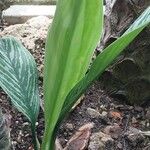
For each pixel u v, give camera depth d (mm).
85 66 320
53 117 337
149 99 482
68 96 318
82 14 290
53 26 304
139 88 476
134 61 461
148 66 460
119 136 441
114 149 424
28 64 377
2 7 664
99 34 302
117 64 472
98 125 458
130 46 456
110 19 473
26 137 439
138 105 487
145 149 427
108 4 492
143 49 453
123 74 476
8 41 387
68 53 307
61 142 435
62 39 301
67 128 452
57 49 307
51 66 317
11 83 358
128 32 282
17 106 351
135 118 472
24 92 360
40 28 566
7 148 322
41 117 458
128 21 455
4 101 481
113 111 480
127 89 483
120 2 456
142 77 468
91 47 309
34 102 360
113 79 486
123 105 490
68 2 289
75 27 295
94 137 427
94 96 499
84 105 485
